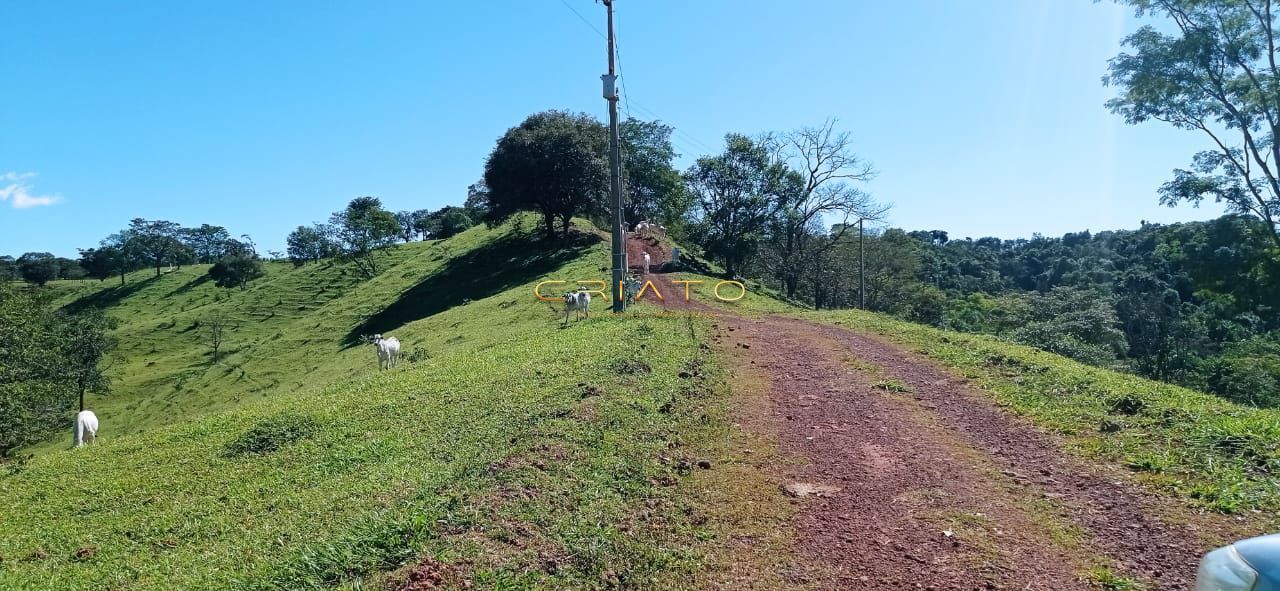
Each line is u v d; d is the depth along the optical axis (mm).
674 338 17016
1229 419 8695
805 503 6996
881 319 24047
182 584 6004
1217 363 38562
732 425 9719
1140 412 9453
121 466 11391
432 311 43000
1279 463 7188
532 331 23000
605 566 5496
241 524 7727
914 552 5871
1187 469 7457
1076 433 9023
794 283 49688
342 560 5559
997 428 9523
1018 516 6566
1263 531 6020
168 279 90438
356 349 35531
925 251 89938
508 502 6453
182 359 49750
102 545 7738
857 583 5387
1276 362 34656
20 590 6301
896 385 12016
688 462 8047
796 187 48344
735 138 48219
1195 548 5801
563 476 7246
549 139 48062
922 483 7488
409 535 5840
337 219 67250
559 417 9570
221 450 11273
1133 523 6328
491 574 5180
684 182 56750
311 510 7641
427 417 11180
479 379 13609
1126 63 26594
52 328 38406
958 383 12297
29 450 32531
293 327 50562
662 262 45094
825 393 11805
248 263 79500
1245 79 25266
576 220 66812
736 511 6758
